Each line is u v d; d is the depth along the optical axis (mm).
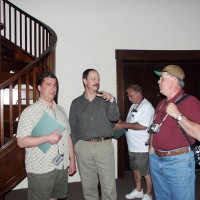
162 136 1862
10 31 4121
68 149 2135
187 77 4520
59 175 2014
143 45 4180
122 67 4125
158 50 4203
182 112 1775
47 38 3740
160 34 4230
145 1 4191
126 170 4371
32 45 4281
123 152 4098
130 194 3176
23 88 3770
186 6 4301
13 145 2439
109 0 4094
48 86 1973
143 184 3752
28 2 4066
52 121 1847
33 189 1925
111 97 2258
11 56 3938
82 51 4016
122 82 4105
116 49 4102
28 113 1870
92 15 4051
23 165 2508
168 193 1954
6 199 3314
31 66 2672
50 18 3990
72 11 4008
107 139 2420
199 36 4328
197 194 3311
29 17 3873
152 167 2008
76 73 3990
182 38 4285
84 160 2414
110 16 4098
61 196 2152
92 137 2381
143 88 4398
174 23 4270
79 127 2455
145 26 4191
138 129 2857
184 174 1782
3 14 4250
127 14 4141
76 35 4004
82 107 2443
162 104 1993
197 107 1755
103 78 4066
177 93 1878
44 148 1870
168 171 1842
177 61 4406
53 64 3273
